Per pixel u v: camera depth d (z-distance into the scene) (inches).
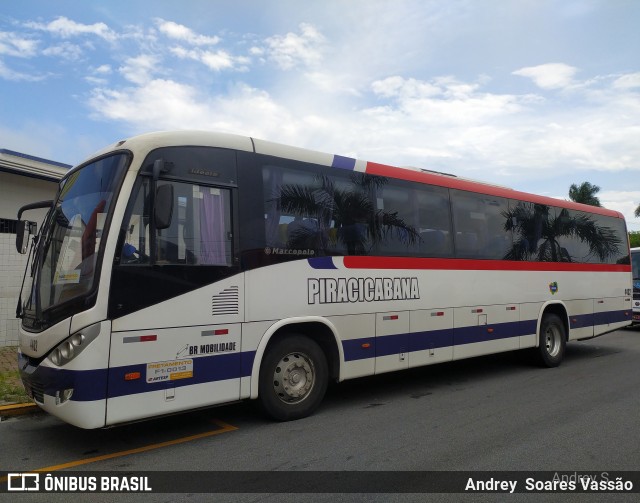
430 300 297.4
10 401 259.9
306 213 246.2
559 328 392.2
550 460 190.9
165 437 217.2
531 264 371.2
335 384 322.0
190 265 204.8
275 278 229.9
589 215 439.8
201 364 204.7
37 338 194.2
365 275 265.6
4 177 422.3
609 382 330.3
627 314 470.3
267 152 236.8
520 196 373.1
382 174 283.6
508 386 318.3
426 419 243.4
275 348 231.1
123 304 186.1
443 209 313.6
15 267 423.8
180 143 209.6
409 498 158.4
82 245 194.4
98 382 178.9
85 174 217.3
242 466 183.9
